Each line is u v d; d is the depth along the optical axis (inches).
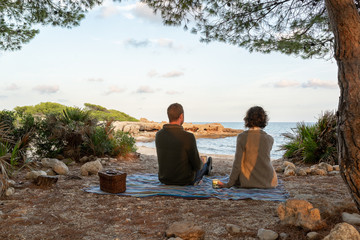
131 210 111.0
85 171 190.9
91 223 96.1
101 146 272.7
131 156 298.0
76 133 253.6
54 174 188.1
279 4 263.1
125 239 82.1
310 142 261.0
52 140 248.7
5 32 356.8
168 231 82.7
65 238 82.7
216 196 131.6
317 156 257.4
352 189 76.6
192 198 130.0
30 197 126.7
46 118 259.0
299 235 80.4
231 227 87.4
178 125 153.1
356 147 74.4
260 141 148.6
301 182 171.0
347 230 67.7
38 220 97.5
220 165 280.4
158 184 159.0
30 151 243.1
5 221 95.5
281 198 127.6
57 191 139.4
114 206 116.3
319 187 154.5
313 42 291.4
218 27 284.0
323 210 94.3
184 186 151.7
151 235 85.0
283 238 79.1
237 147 150.6
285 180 181.0
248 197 128.1
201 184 162.7
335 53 81.7
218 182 151.1
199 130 1642.5
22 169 195.6
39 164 213.6
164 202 122.9
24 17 338.6
